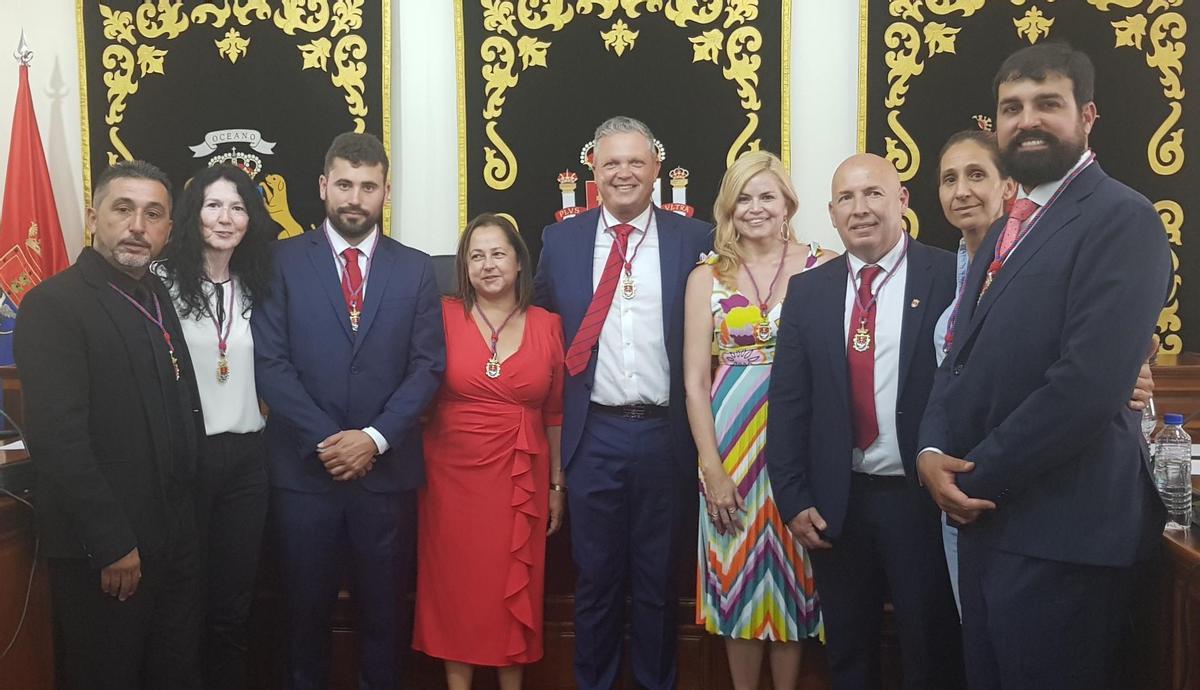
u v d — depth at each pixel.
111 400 2.38
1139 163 4.11
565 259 2.99
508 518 2.88
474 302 2.97
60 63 4.54
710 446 2.78
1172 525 2.14
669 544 2.89
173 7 4.39
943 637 2.46
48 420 2.27
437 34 4.46
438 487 2.91
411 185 4.51
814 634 2.81
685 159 4.29
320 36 4.38
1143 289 1.79
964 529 2.07
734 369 2.79
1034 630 1.92
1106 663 1.93
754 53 4.25
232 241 2.71
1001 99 1.97
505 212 4.36
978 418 2.00
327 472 2.78
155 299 2.56
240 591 2.76
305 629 2.82
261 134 4.39
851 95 4.36
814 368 2.52
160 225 2.47
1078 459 1.90
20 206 4.27
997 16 4.17
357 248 2.88
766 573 2.78
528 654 2.92
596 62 4.31
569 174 4.32
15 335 2.34
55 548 2.37
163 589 2.56
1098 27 4.11
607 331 2.89
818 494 2.51
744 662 2.86
